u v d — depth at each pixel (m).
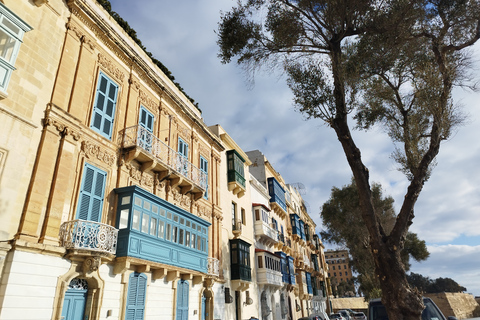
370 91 10.57
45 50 10.12
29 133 9.19
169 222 13.83
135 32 15.93
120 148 12.65
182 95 19.09
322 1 9.29
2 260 7.88
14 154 8.67
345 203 31.91
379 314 9.23
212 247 18.89
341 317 31.77
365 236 29.97
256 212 27.53
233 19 10.64
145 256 11.71
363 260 32.56
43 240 8.79
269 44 10.52
